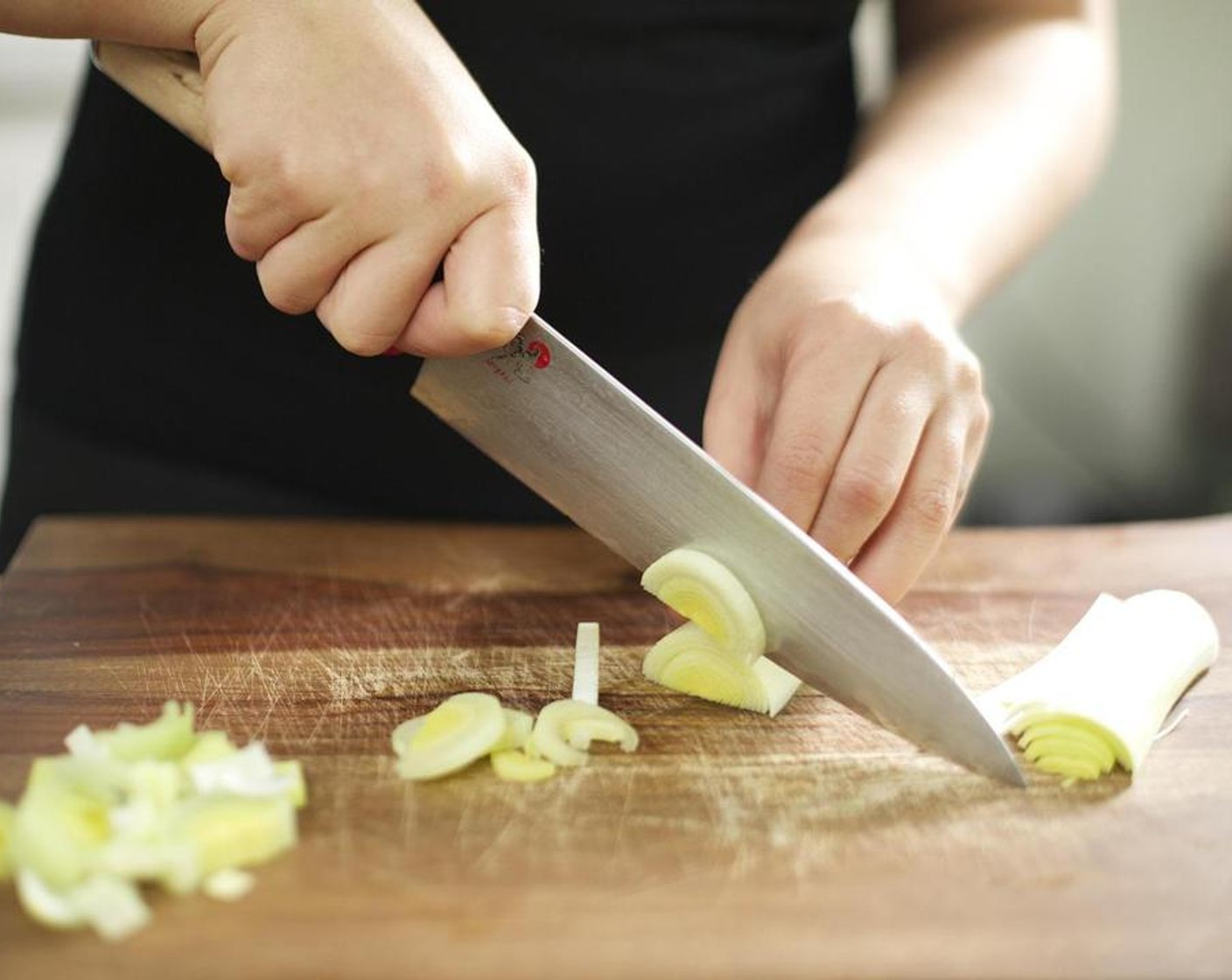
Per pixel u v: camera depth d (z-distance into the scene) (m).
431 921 0.39
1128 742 0.45
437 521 0.65
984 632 0.54
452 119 0.44
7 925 0.39
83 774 0.42
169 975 0.37
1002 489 1.10
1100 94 0.65
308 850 0.42
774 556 0.47
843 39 0.66
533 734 0.46
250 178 0.44
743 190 0.63
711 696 0.49
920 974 0.38
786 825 0.43
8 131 1.01
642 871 0.41
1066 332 1.16
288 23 0.44
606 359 0.64
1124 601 0.55
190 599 0.55
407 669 0.51
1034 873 0.41
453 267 0.44
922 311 0.51
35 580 0.56
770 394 0.52
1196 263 1.09
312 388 0.62
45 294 0.63
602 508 0.50
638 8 0.59
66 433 0.65
